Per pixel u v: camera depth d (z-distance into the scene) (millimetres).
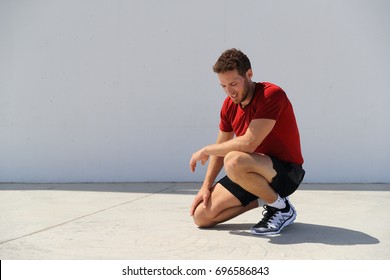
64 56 5359
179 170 5348
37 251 2490
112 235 2822
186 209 3660
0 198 4242
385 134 5199
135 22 5312
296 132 2799
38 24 5355
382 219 3258
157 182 5344
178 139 5336
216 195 2896
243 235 2791
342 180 5242
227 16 5258
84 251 2482
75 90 5367
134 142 5363
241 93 2629
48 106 5379
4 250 2514
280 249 2488
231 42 5266
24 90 5383
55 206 3818
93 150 5387
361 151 5223
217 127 5293
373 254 2398
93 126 5371
